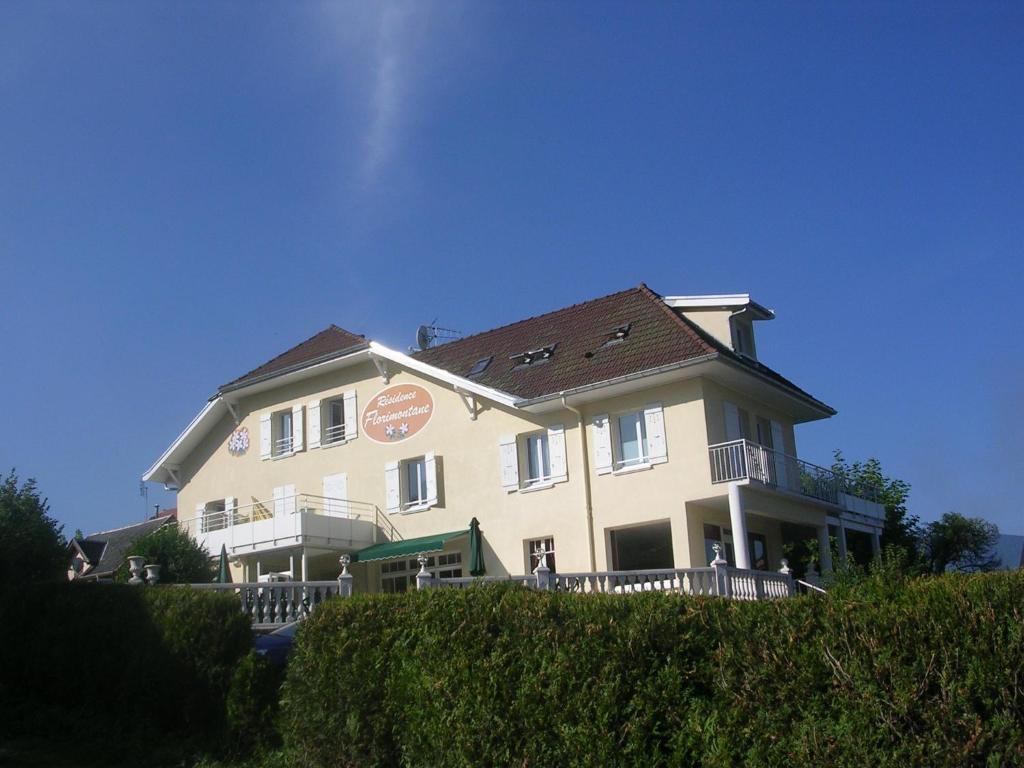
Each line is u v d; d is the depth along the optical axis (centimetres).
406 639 1138
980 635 787
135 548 3061
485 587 1123
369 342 3362
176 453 3828
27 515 2430
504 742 1014
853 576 2323
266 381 3594
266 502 3584
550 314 3525
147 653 1491
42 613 1645
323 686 1192
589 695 970
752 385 2911
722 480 2655
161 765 1342
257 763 1317
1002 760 755
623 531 2864
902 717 800
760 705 879
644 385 2781
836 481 3219
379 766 1134
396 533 3234
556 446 2942
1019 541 4278
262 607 1784
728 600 956
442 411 3216
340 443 3447
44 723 1491
